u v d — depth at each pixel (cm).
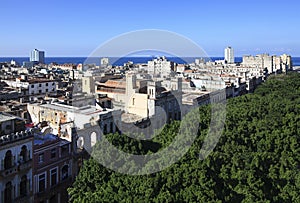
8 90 16938
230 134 7550
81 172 6003
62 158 7331
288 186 5947
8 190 6047
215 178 5638
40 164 6762
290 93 15325
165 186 5188
